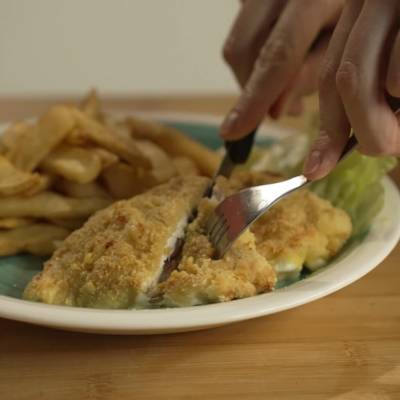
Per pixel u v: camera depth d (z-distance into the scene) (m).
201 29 1.21
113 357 0.54
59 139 0.68
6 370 0.53
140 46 1.21
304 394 0.52
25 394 0.52
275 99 0.67
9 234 0.65
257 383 0.53
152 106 0.95
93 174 0.67
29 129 0.71
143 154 0.69
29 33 1.17
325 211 0.63
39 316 0.53
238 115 0.66
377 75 0.53
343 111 0.55
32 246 0.65
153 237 0.58
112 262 0.57
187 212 0.62
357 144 0.55
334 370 0.54
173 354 0.55
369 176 0.67
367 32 0.52
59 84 1.22
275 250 0.60
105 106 0.94
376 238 0.62
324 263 0.62
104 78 1.23
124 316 0.53
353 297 0.60
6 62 1.19
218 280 0.55
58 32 1.18
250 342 0.56
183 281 0.55
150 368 0.54
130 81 1.24
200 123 0.84
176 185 0.66
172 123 0.84
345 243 0.63
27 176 0.66
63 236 0.66
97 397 0.52
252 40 0.71
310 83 0.74
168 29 1.21
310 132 0.77
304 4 0.66
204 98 1.00
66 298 0.57
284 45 0.66
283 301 0.54
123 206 0.62
